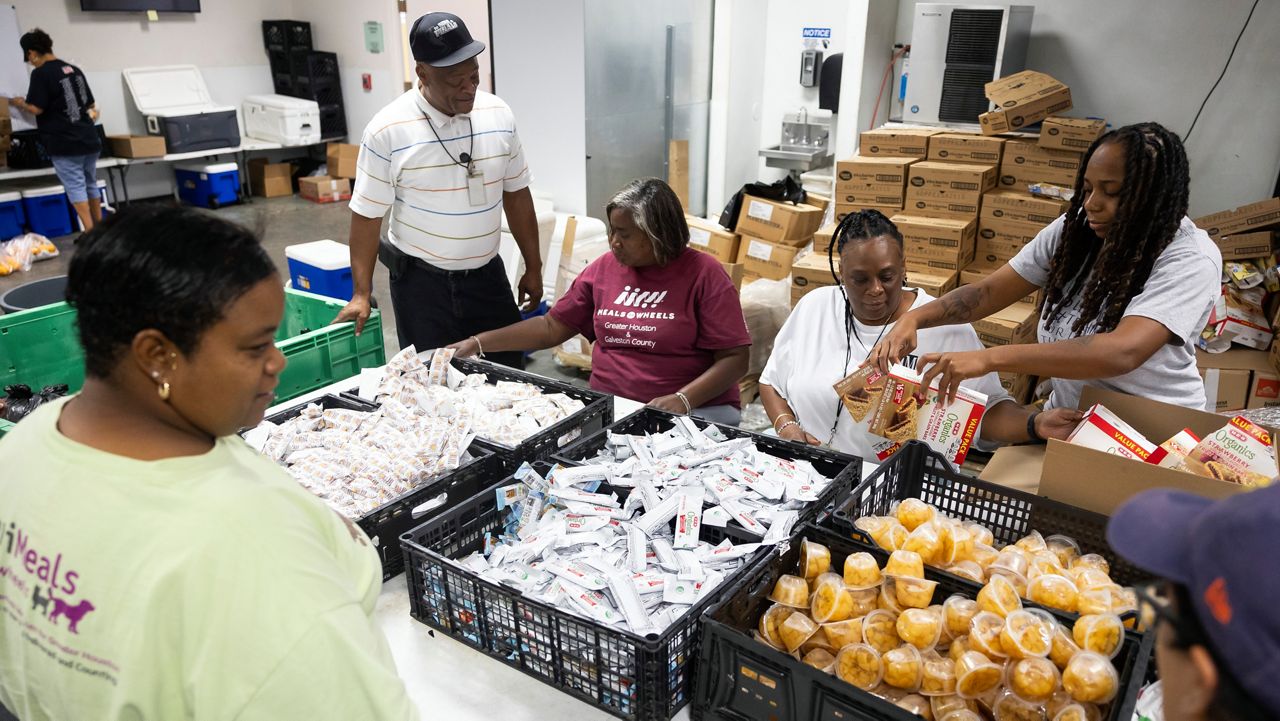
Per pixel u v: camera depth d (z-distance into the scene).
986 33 3.78
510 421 1.83
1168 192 1.54
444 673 1.25
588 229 4.27
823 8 5.32
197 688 0.66
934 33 3.87
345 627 0.70
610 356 2.34
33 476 0.69
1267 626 0.41
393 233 2.78
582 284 2.42
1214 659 0.44
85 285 0.63
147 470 0.67
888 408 1.68
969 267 3.63
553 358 4.51
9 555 0.71
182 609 0.65
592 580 1.25
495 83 4.83
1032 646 1.04
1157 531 0.50
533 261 3.08
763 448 1.72
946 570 1.25
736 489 1.51
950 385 1.57
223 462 0.71
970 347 1.95
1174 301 1.55
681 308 2.23
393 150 2.57
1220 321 3.26
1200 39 3.80
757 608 1.22
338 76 8.66
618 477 1.58
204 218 0.66
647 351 2.28
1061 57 4.12
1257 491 0.46
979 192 3.48
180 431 0.70
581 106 4.62
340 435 1.75
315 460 1.61
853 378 1.77
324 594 0.70
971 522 1.44
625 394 2.31
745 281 4.26
